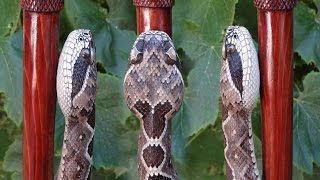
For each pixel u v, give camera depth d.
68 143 0.62
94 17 0.81
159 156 0.61
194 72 0.80
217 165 0.86
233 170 0.62
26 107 0.62
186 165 0.86
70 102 0.61
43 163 0.63
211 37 0.79
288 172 0.62
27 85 0.62
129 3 0.82
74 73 0.61
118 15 0.82
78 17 0.81
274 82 0.61
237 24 0.83
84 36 0.61
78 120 0.62
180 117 0.80
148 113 0.61
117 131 0.82
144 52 0.60
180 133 0.81
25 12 0.62
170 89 0.60
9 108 0.80
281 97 0.61
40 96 0.62
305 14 0.81
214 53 0.80
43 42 0.62
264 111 0.62
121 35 0.81
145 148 0.61
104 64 0.80
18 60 0.80
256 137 0.83
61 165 0.63
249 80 0.60
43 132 0.62
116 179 0.85
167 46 0.60
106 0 0.82
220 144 0.86
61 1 0.62
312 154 0.82
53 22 0.62
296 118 0.82
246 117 0.62
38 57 0.62
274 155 0.62
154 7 0.62
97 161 0.82
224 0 0.78
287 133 0.62
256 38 0.83
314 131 0.82
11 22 0.78
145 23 0.62
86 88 0.61
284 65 0.61
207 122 0.80
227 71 0.61
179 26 0.80
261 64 0.62
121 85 0.80
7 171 0.86
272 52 0.61
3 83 0.79
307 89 0.82
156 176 0.61
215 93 0.80
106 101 0.81
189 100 0.80
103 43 0.81
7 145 0.86
